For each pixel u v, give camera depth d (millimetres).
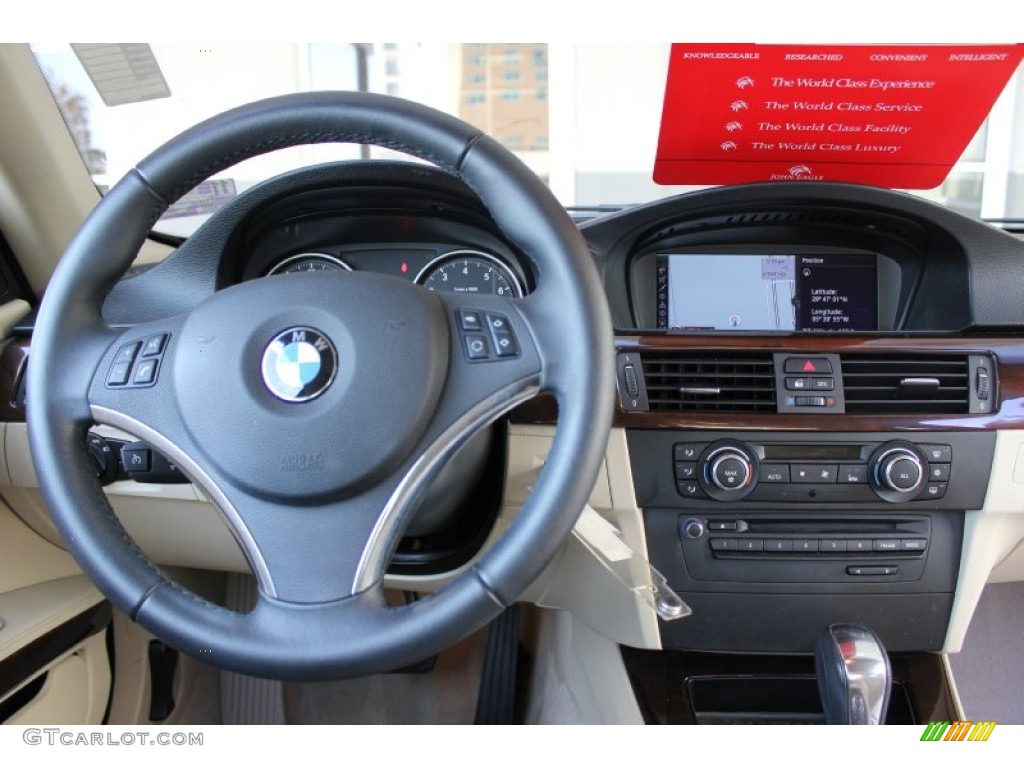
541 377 619
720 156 994
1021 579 1188
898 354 937
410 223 981
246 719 1342
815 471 937
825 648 843
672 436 936
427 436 614
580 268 610
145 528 1035
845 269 1065
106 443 927
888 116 916
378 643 566
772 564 984
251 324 621
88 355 652
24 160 1042
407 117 625
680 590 998
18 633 947
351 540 599
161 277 928
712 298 1061
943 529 977
